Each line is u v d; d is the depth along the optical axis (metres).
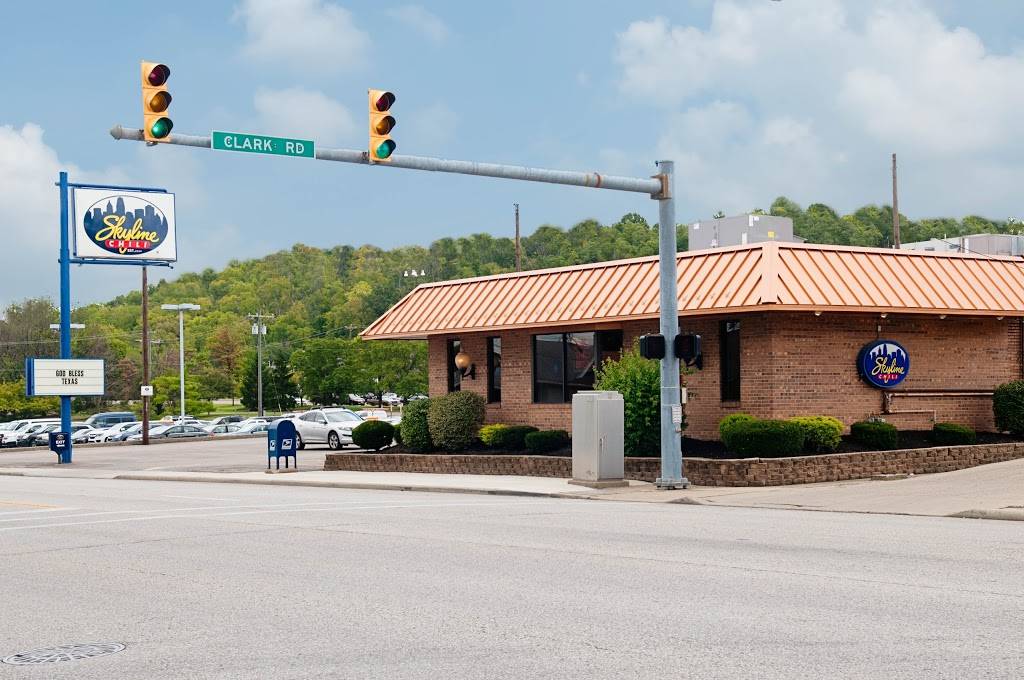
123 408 110.44
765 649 7.98
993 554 12.63
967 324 28.38
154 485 30.20
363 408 116.12
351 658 8.11
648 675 7.32
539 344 32.38
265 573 12.35
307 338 125.62
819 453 24.98
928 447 26.23
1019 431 27.66
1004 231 111.25
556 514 18.53
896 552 12.89
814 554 12.81
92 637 9.27
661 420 23.27
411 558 13.23
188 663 8.13
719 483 23.83
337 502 22.06
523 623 9.18
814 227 106.31
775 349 25.77
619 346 30.23
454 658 8.00
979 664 7.41
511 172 20.42
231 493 25.70
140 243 51.41
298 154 18.78
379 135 19.08
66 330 44.75
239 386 121.94
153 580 12.12
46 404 95.00
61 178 45.59
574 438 24.50
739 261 26.20
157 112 17.75
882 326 27.16
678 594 10.33
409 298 35.53
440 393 35.06
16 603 11.02
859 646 8.00
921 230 107.38
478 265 166.38
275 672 7.75
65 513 20.45
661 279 22.98
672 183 22.62
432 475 29.92
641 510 19.27
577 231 150.75
